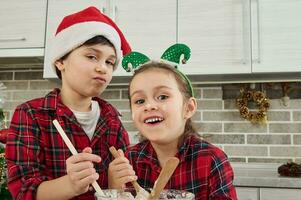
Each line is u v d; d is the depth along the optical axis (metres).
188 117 0.85
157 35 1.78
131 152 0.93
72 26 0.95
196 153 0.84
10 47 1.90
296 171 1.54
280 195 1.47
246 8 1.72
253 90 1.98
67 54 0.96
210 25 1.74
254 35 1.70
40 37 1.87
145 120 0.76
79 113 1.00
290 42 1.67
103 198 0.56
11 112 2.18
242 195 1.50
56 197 0.72
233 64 1.70
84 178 0.66
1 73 2.22
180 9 1.78
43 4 1.90
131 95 0.80
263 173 1.75
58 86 2.18
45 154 0.93
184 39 1.75
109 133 1.03
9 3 1.93
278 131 1.94
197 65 1.72
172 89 0.78
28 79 2.21
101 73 0.92
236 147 1.96
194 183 0.81
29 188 0.77
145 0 1.81
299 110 1.93
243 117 1.97
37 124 0.94
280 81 1.84
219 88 2.02
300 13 1.68
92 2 1.85
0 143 1.16
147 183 0.85
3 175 1.12
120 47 1.02
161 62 0.86
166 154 0.86
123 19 1.81
